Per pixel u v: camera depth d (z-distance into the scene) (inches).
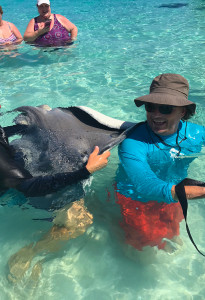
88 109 110.7
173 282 76.7
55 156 96.5
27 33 249.0
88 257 83.4
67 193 87.9
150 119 90.2
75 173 86.0
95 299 73.6
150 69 197.8
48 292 75.1
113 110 153.3
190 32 271.6
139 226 86.0
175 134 96.3
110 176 104.3
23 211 93.9
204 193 75.4
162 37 261.9
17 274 78.9
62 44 250.5
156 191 81.4
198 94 160.6
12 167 83.2
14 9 425.4
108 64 209.3
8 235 88.6
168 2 406.6
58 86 180.4
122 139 97.5
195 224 90.0
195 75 185.0
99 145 99.7
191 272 78.5
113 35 273.9
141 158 92.2
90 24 313.6
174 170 101.2
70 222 87.7
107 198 95.7
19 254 83.3
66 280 77.9
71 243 86.6
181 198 75.4
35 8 426.6
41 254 83.9
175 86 86.8
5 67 209.3
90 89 175.3
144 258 82.4
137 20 321.7
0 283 77.1
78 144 100.8
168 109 85.0
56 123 107.2
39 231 88.8
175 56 217.6
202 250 83.2
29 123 107.3
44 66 209.6
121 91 171.8
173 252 82.9
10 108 155.6
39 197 85.4
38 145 99.3
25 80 189.3
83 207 91.7
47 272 79.7
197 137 101.6
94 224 89.5
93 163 87.7
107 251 84.4
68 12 379.2
